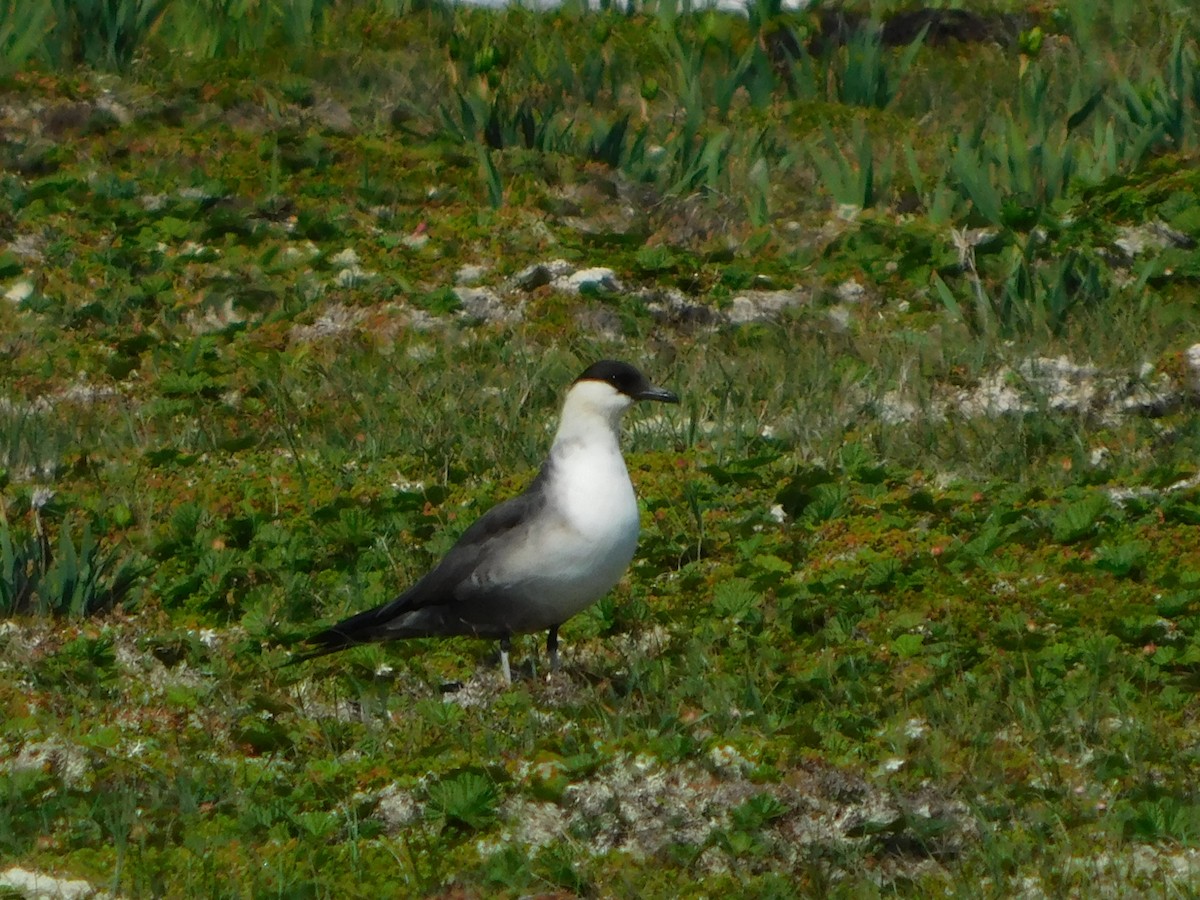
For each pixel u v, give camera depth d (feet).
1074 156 66.28
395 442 47.73
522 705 32.40
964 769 29.66
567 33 84.02
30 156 66.08
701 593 37.68
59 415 49.75
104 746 30.83
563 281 58.59
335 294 57.41
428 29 82.58
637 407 50.39
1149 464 46.16
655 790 28.60
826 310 57.41
